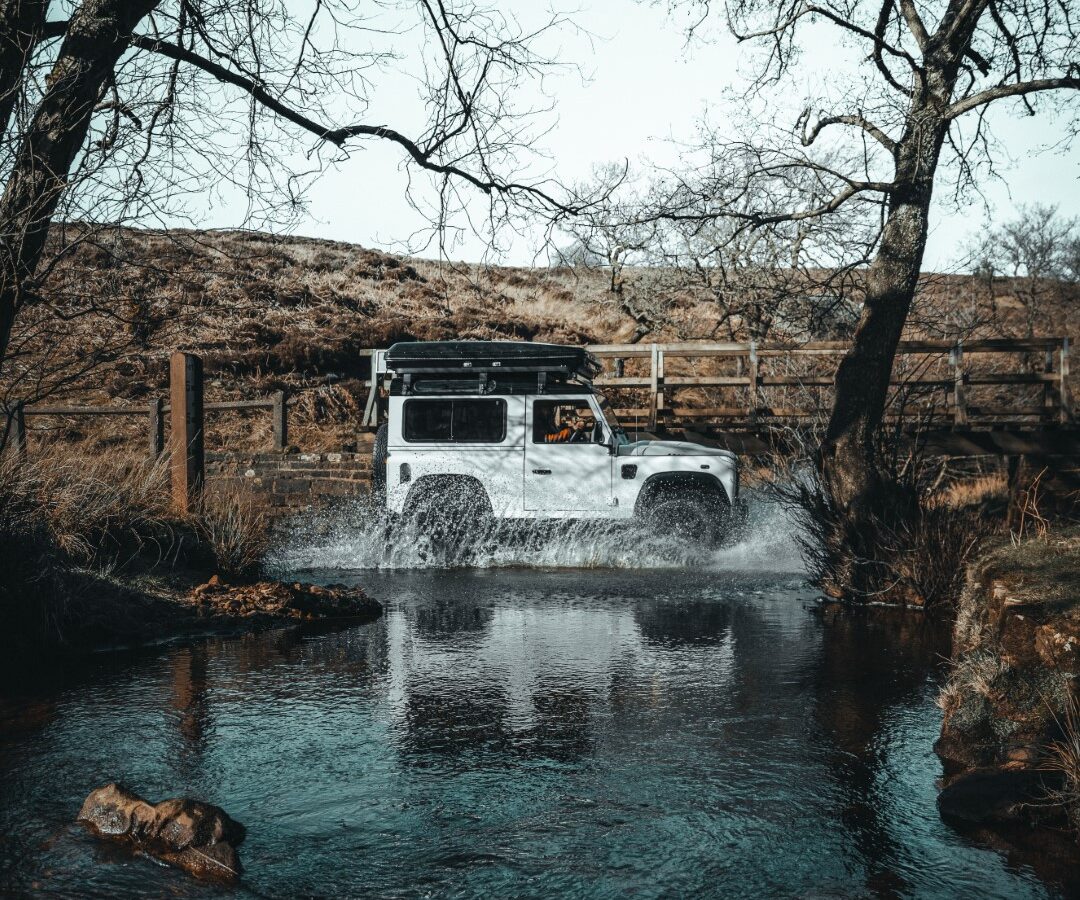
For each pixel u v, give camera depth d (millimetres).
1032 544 5930
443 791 3740
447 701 5141
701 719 4809
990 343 14898
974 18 9906
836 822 3445
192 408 9500
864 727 4660
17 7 6277
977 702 4344
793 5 11062
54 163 6387
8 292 6355
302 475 14680
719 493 12109
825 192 11375
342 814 3492
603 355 15633
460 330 30078
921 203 10102
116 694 5234
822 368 17250
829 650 6590
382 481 12508
